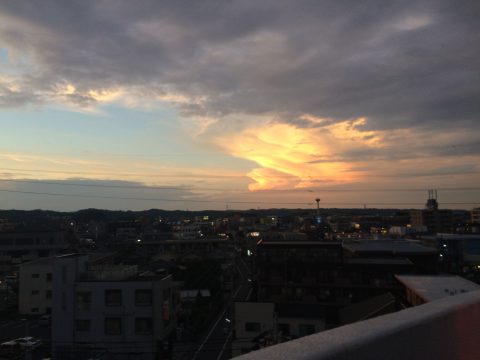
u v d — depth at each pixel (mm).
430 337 1431
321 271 29312
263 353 1002
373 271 28469
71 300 21859
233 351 20672
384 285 27938
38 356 21328
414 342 1349
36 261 34344
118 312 21656
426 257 30500
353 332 1214
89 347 21281
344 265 28906
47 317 28969
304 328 24938
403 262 28672
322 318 25078
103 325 21609
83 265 23609
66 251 53438
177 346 22703
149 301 21766
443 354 1487
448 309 1575
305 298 28984
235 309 21125
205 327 26844
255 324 20812
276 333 21109
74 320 21734
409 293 17781
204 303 31891
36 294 32281
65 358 20984
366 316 18953
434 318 1471
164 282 22828
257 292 32031
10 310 33188
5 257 49594
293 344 1090
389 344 1240
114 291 21875
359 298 28141
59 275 22156
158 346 20188
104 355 20688
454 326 1574
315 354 996
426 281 17844
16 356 20859
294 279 29609
